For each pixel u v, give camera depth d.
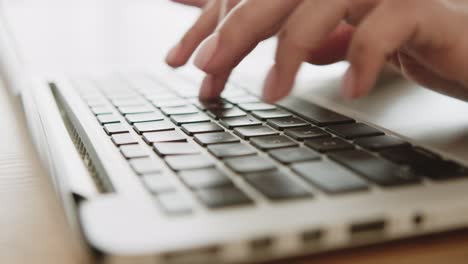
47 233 0.27
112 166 0.31
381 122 0.42
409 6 0.34
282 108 0.47
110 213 0.24
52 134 0.39
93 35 1.56
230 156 0.32
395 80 0.61
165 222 0.23
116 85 0.60
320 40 0.36
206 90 0.52
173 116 0.44
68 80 0.64
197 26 0.50
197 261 0.22
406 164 0.30
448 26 0.35
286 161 0.31
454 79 0.37
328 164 0.31
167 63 0.51
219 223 0.23
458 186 0.27
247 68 0.83
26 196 0.33
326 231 0.23
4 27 1.09
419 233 0.25
